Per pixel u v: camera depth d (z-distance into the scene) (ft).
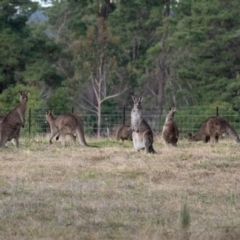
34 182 75.92
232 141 118.73
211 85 232.12
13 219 58.34
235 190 72.59
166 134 108.17
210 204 65.77
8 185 73.82
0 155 94.38
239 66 236.02
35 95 213.66
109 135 154.10
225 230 55.16
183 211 55.36
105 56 226.79
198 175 80.43
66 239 51.78
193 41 235.20
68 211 61.62
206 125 116.67
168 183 76.33
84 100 240.32
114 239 52.39
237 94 227.40
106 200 66.54
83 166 85.51
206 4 241.35
